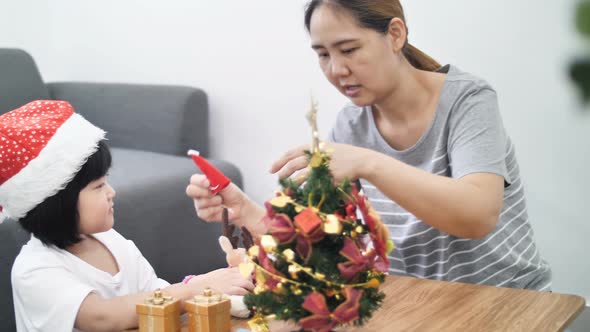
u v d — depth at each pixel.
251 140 2.60
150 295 1.07
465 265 1.27
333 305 0.76
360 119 1.37
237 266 1.08
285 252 0.75
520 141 1.95
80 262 1.20
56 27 3.18
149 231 2.17
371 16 1.09
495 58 1.95
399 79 1.22
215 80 2.67
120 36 2.96
